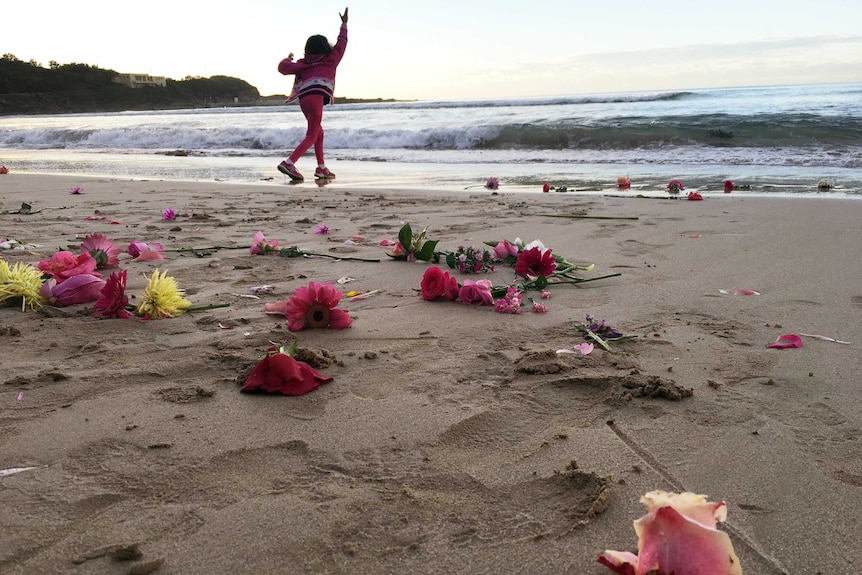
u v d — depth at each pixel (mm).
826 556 1344
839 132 12938
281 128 20625
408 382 2242
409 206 6910
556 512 1502
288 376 2119
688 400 2080
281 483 1628
